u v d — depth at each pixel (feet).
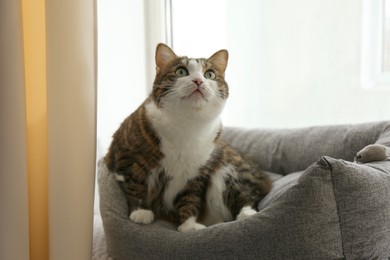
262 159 5.81
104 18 5.48
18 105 2.76
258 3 6.40
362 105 6.20
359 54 6.13
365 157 3.99
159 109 4.08
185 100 3.84
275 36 6.43
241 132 6.18
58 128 2.92
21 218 2.90
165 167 4.28
